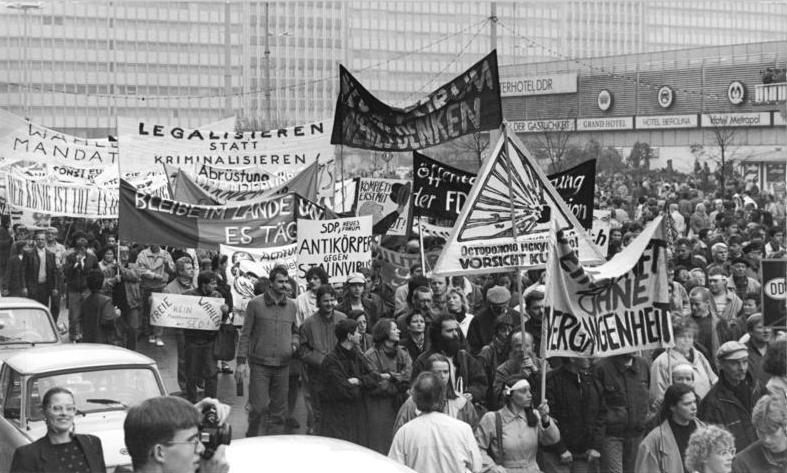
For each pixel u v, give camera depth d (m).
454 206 14.83
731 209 30.81
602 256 11.38
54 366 10.60
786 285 9.75
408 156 56.94
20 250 22.39
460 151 48.19
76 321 20.05
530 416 9.08
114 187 25.70
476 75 16.09
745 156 50.88
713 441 7.35
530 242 11.09
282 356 13.12
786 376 9.30
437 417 8.18
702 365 10.88
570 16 64.94
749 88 50.53
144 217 16.11
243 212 16.38
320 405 11.76
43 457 7.76
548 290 9.59
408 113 16.55
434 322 10.37
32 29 64.44
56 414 7.78
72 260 20.03
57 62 65.00
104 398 10.50
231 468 5.75
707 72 52.16
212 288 14.84
